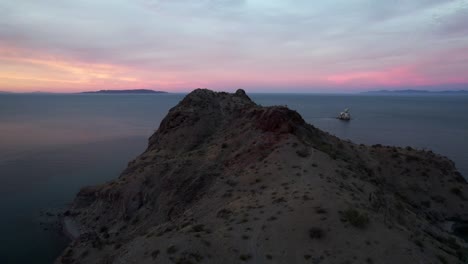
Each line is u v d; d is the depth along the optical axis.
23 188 80.69
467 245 41.19
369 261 25.67
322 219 30.14
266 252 27.22
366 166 64.56
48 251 52.31
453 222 56.44
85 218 61.31
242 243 28.45
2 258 50.25
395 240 28.19
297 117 65.62
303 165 45.34
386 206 38.25
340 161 53.16
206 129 84.69
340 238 28.00
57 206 69.62
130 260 27.92
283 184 40.09
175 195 52.16
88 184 84.69
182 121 87.38
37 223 61.84
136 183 59.44
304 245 27.61
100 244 41.88
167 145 81.44
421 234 33.97
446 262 27.23
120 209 58.16
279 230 29.62
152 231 40.56
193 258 26.36
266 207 34.28
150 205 54.50
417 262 25.92
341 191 37.06
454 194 61.62
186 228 32.72
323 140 66.25
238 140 64.19
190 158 62.91
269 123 62.31
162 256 26.89
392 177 64.44
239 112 87.00
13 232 58.25
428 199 60.34
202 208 42.09
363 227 29.38
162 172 59.94
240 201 38.41
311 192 35.59
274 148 52.66
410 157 69.81
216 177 52.50
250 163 51.84
